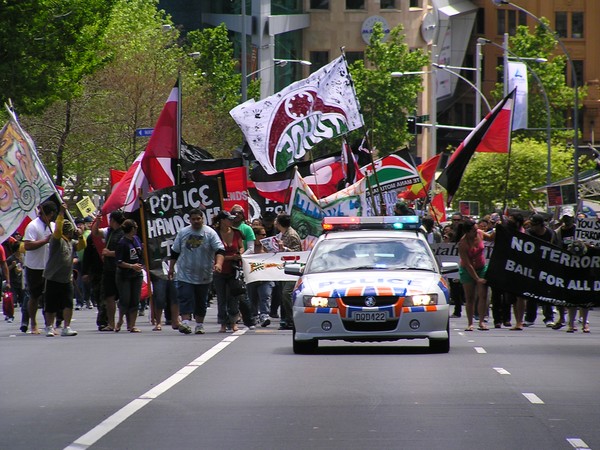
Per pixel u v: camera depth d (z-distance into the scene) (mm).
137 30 112438
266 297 45375
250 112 53031
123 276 43062
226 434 20391
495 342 38312
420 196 69000
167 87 106375
